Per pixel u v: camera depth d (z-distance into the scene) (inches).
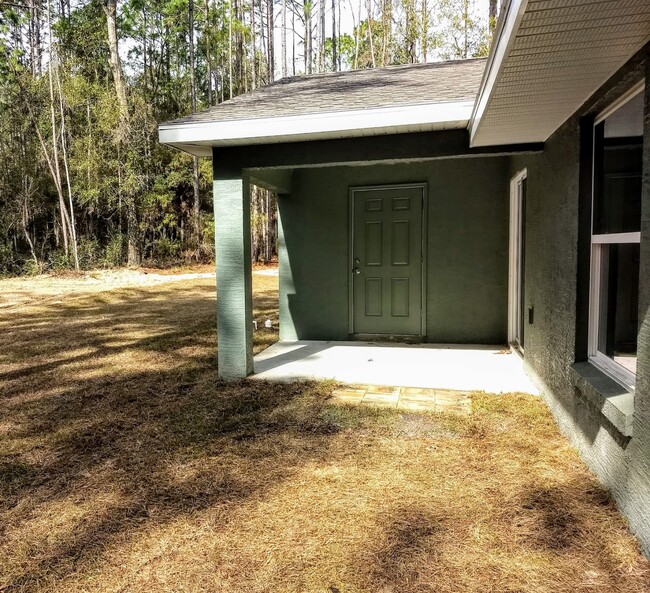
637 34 71.4
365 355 215.6
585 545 80.0
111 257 703.7
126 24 825.5
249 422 139.3
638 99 94.0
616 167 107.6
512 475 104.4
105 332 289.0
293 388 168.9
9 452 122.8
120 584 73.1
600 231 112.7
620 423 84.7
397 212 238.8
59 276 604.4
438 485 100.7
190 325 310.0
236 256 177.5
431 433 128.4
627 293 111.3
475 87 160.6
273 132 154.9
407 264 239.9
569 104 108.3
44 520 91.0
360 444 122.4
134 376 192.5
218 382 179.6
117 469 112.0
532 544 80.5
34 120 655.1
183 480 105.7
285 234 252.5
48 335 281.1
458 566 75.4
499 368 190.1
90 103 694.5
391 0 776.3
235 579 73.7
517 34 71.0
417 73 235.9
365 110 147.2
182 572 75.6
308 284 251.8
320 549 80.5
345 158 162.2
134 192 703.1
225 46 831.1
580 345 117.3
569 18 65.8
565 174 124.2
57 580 74.2
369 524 87.3
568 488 98.4
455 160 229.6
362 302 247.3
